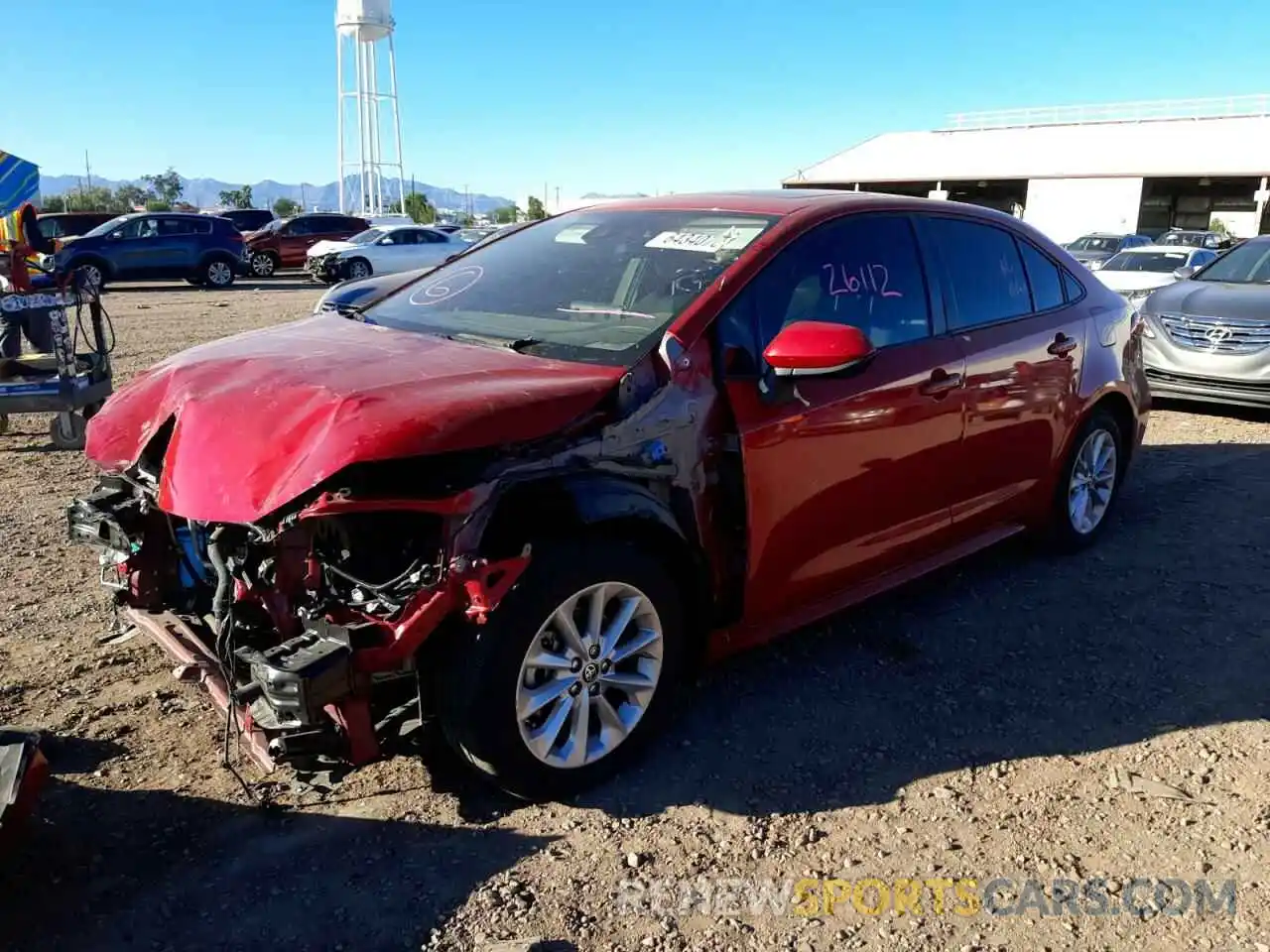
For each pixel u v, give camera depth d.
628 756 3.29
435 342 3.51
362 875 2.81
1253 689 3.95
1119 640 4.35
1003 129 51.62
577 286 3.84
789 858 2.93
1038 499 4.92
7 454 7.62
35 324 8.41
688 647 3.51
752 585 3.53
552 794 3.12
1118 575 5.06
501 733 2.92
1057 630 4.44
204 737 3.46
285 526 2.69
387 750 2.96
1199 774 3.38
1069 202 45.88
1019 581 4.98
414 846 2.94
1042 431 4.77
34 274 9.60
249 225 34.19
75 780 3.19
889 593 4.81
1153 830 3.08
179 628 3.34
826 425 3.63
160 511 3.40
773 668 4.05
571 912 2.69
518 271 4.13
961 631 4.41
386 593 2.81
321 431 2.72
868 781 3.31
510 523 2.96
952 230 4.44
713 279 3.53
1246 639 4.38
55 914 2.62
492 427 2.80
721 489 3.38
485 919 2.66
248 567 2.92
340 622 2.78
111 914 2.63
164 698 3.71
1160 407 9.58
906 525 4.14
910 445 3.99
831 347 3.22
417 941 2.58
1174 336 8.77
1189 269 13.80
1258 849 3.00
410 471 2.82
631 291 3.67
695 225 3.97
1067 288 5.11
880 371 3.85
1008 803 3.21
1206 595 4.82
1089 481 5.30
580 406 3.01
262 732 2.84
